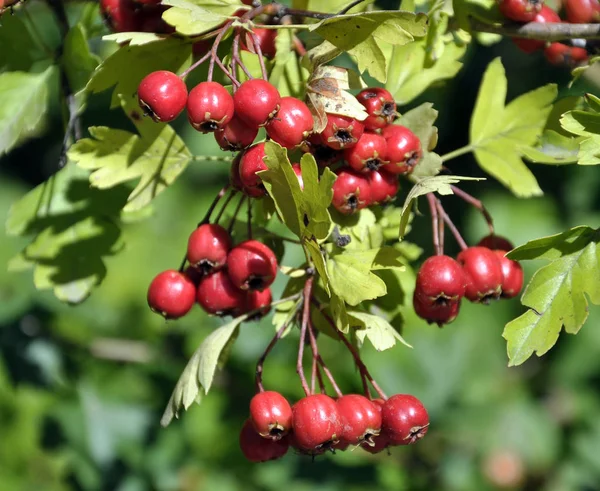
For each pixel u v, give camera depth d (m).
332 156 0.52
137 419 0.67
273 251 0.54
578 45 0.56
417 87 0.55
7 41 0.56
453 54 0.55
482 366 0.75
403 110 0.83
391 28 0.51
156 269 0.77
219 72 0.53
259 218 0.54
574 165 0.82
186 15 0.52
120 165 0.53
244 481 0.68
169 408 0.52
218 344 0.52
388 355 0.69
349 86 0.52
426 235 0.82
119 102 0.53
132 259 0.75
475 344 0.75
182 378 0.52
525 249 0.51
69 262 0.56
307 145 0.51
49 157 0.93
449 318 0.53
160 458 0.67
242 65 0.51
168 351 0.68
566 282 0.51
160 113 0.50
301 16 0.53
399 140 0.52
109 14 0.53
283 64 0.53
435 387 0.70
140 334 0.68
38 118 0.56
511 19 0.54
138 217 0.58
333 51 0.52
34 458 0.69
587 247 0.51
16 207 0.57
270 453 0.52
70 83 0.56
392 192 0.52
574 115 0.51
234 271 0.52
